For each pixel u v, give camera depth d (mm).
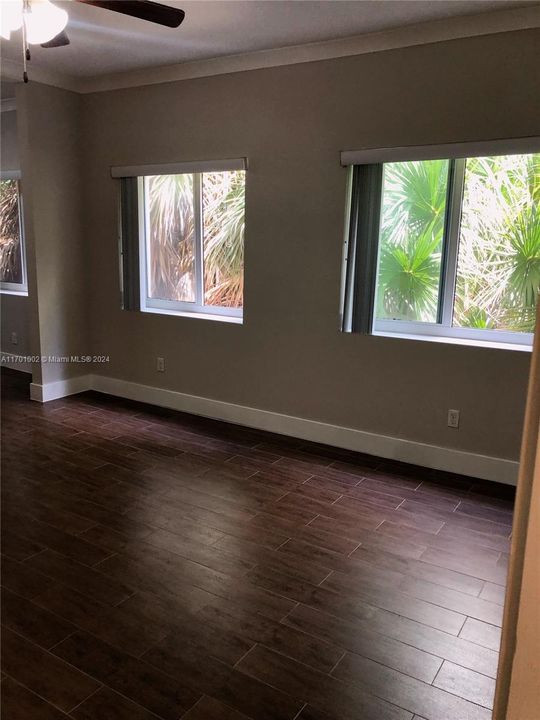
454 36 3205
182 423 4445
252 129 3973
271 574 2504
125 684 1874
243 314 4266
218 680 1902
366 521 2992
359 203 3639
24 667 1935
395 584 2451
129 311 4887
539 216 3285
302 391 4105
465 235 3518
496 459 3465
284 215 3951
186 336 4598
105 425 4359
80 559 2588
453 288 3596
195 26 3324
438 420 3613
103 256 4926
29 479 3400
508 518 3057
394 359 3701
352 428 3938
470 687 1894
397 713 1787
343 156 3615
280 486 3383
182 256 4680
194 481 3426
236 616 2223
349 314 3789
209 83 4094
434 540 2818
